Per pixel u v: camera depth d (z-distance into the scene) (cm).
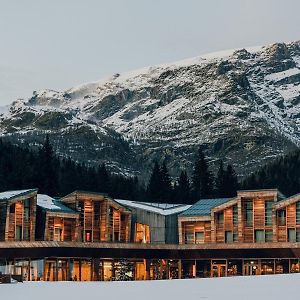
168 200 15875
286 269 9375
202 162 17038
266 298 3416
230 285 4359
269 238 9631
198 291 3981
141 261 9625
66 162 17975
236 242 9588
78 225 9531
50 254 8575
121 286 4797
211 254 9519
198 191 16625
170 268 9838
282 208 9575
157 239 10244
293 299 3344
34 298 3884
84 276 9019
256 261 9494
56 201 9825
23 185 14075
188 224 10212
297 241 9388
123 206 10081
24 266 8544
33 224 9112
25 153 16050
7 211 8838
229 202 9869
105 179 16338
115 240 9956
